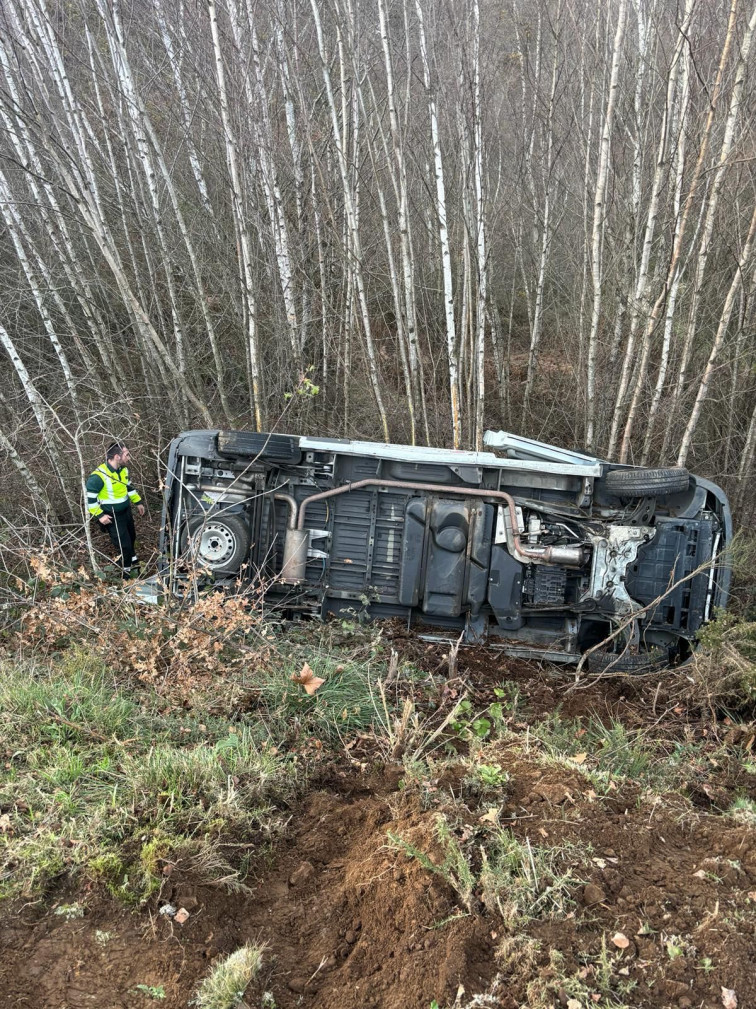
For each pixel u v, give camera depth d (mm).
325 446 6102
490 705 5008
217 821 3408
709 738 4820
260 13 10930
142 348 10211
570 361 12359
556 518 5988
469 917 2770
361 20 10766
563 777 3738
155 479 9445
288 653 5480
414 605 6105
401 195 9305
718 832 3357
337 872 3287
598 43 10633
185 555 5832
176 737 4281
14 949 2770
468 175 10617
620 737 4574
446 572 6027
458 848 3053
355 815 3674
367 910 2986
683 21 7836
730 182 9820
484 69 10805
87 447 9156
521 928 2707
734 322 10359
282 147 11125
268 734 4363
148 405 10055
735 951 2574
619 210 11102
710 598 5723
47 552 6020
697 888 2926
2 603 6113
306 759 4211
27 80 9852
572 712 5258
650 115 9984
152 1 10523
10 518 7945
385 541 6191
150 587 6047
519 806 3506
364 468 6199
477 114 8719
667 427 8945
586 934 2689
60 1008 2529
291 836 3586
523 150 12242
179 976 2672
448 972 2525
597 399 10648
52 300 10719
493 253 12477
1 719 4109
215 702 4637
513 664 5945
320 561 6238
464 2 9859
